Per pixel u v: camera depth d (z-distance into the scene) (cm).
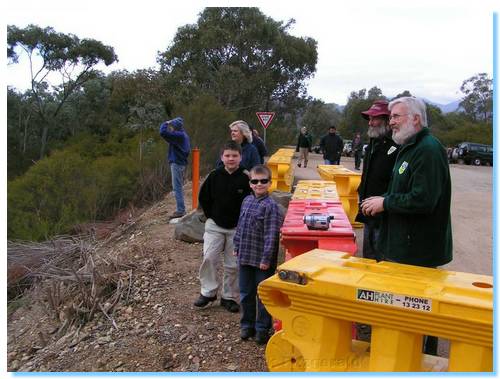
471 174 2423
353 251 327
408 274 253
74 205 1326
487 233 851
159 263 600
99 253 738
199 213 690
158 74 2828
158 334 423
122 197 1434
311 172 1919
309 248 355
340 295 237
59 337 476
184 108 1834
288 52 3544
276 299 260
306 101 4019
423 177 285
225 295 462
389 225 315
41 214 1337
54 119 4034
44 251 831
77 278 546
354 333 343
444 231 302
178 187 834
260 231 384
